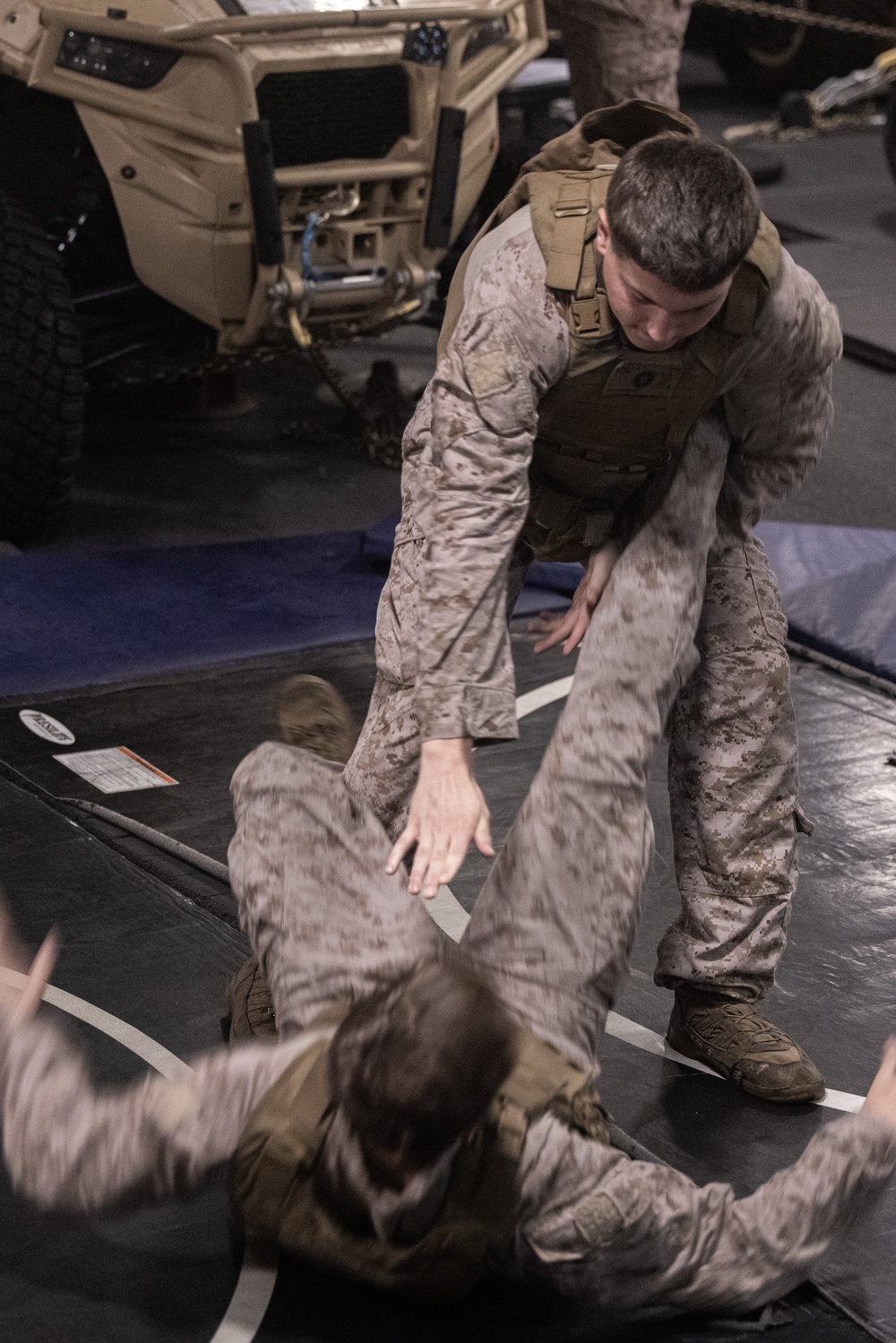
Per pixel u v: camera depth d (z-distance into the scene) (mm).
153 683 4973
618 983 2594
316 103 5719
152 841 4086
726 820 3236
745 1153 3137
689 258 2377
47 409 5594
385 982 2479
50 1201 2424
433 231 6035
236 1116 2389
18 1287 2645
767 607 3193
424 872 2447
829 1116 3254
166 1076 3180
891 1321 2707
